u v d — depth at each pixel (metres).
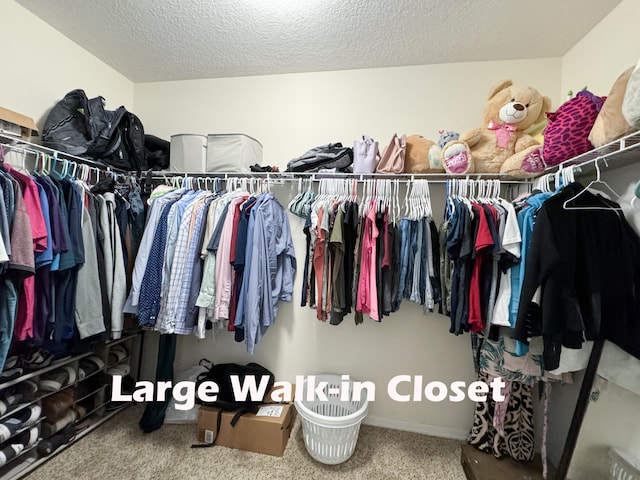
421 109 1.94
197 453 1.62
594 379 1.19
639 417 1.08
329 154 1.76
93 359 1.81
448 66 1.92
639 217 1.12
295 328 2.04
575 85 1.69
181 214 1.63
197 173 1.89
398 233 1.63
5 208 1.11
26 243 1.16
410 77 1.96
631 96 0.91
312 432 1.53
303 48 1.83
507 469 1.49
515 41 1.69
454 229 1.42
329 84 2.05
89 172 1.68
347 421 1.48
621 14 1.39
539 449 1.66
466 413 1.84
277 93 2.12
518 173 1.53
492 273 1.39
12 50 1.54
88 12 1.60
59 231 1.32
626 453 1.10
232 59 1.97
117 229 1.62
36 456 1.50
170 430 1.80
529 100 1.55
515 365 1.38
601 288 1.09
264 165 2.12
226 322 1.81
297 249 2.03
